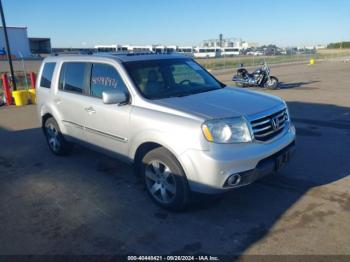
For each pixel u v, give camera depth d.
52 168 5.35
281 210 3.71
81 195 4.33
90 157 5.82
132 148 3.98
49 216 3.82
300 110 9.26
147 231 3.42
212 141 3.21
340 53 62.41
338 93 12.39
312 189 4.21
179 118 3.42
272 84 14.38
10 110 11.12
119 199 4.17
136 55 4.64
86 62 4.80
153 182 3.91
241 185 3.34
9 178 5.00
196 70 4.87
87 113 4.63
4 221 3.75
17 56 49.69
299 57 50.97
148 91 4.03
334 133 6.74
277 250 3.01
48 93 5.60
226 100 3.83
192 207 3.84
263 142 3.44
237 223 3.49
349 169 4.82
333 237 3.17
